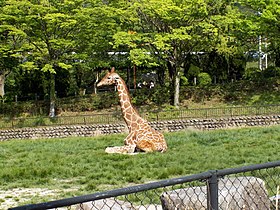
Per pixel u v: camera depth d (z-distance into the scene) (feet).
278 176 25.80
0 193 35.50
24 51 97.91
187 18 95.76
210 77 114.42
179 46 99.71
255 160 44.91
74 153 58.08
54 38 95.71
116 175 40.40
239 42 107.34
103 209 15.25
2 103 106.32
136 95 108.47
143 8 93.45
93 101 107.34
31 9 90.27
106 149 58.18
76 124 87.81
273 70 114.62
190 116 89.61
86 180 38.75
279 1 94.02
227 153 50.52
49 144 70.64
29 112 104.99
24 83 111.04
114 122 88.58
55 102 106.42
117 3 98.63
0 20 92.63
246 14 107.04
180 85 114.01
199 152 52.60
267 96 104.01
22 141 78.69
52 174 42.42
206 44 104.22
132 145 57.41
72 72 118.21
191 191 15.74
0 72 112.16
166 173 39.86
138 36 93.09
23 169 44.39
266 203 16.88
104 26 96.17
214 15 98.32
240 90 108.47
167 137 71.61
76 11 92.38
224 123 83.82
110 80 60.34
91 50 100.53
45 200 32.04
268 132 70.44
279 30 98.43
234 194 15.66
